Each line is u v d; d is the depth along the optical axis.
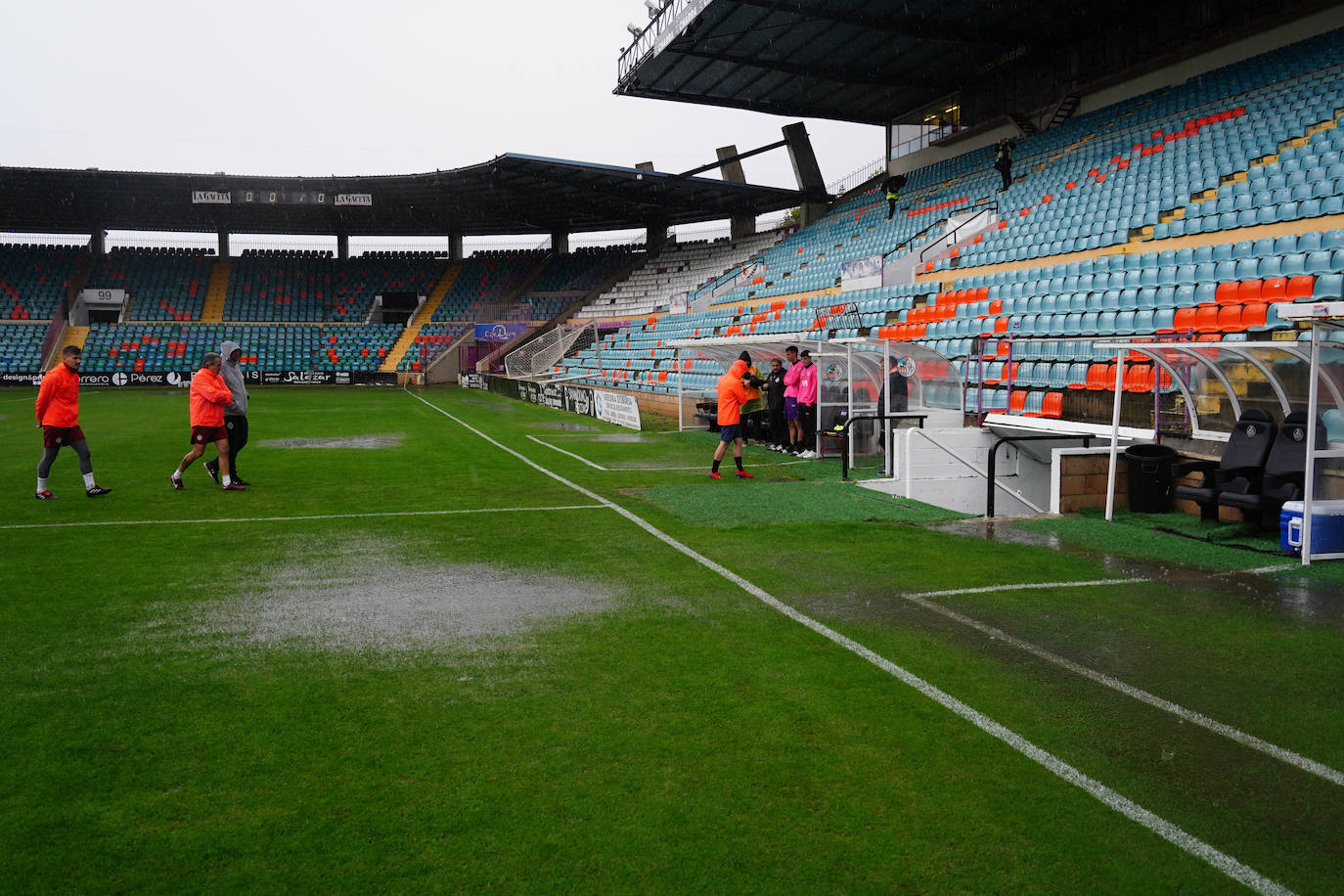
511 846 3.13
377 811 3.37
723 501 10.36
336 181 39.62
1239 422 8.98
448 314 47.69
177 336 43.59
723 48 25.34
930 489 12.26
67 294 43.75
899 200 30.78
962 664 4.95
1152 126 21.98
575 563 7.33
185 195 41.16
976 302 19.59
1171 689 4.60
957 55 27.17
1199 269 14.87
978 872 3.00
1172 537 8.30
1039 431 11.88
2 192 40.12
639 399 27.02
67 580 6.66
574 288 47.03
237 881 2.92
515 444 16.91
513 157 32.78
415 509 9.86
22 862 3.01
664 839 3.18
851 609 6.00
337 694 4.50
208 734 4.02
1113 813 3.38
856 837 3.20
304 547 7.91
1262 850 3.14
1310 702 4.43
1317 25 20.23
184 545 7.93
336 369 43.84
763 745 3.93
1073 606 6.06
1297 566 7.16
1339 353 7.91
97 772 3.65
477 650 5.16
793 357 15.35
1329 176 14.98
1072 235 19.80
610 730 4.08
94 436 17.72
